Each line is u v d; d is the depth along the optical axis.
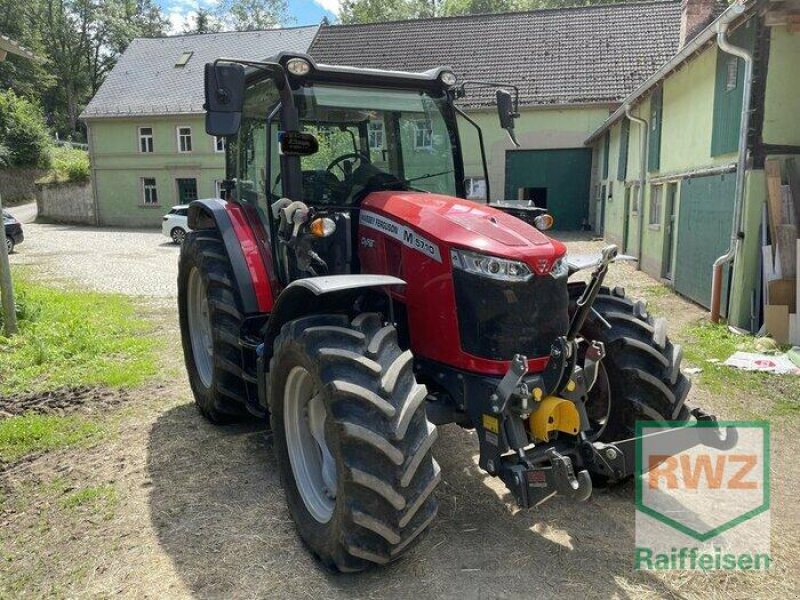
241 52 33.31
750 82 7.75
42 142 41.00
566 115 22.58
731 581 2.96
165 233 23.03
